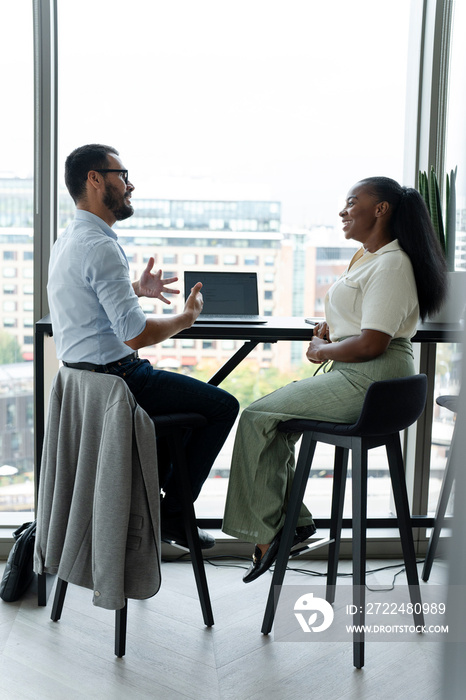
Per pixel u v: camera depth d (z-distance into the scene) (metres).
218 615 2.32
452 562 0.74
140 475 1.97
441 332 2.35
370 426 1.97
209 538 2.50
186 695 1.85
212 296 2.64
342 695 1.86
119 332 2.04
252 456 2.20
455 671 0.74
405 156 2.88
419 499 2.87
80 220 2.18
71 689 1.86
